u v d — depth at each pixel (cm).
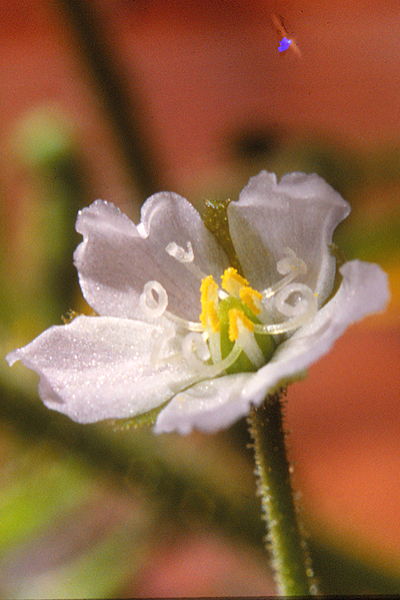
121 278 7
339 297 7
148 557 10
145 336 7
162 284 7
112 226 7
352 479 11
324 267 7
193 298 7
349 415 12
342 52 15
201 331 7
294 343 7
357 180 10
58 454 9
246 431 9
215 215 7
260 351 7
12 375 9
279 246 7
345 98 15
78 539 10
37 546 10
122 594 9
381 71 15
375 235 9
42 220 9
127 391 7
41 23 17
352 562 9
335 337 7
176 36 16
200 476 9
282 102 16
